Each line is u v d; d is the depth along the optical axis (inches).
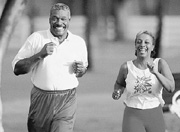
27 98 1215.6
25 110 1042.1
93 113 989.2
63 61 474.0
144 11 3570.4
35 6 3208.7
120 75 502.3
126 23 3063.5
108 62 2085.4
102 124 884.0
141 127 490.6
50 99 474.0
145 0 3602.4
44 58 470.0
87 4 1993.1
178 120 778.2
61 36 478.0
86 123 892.0
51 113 474.9
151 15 3533.5
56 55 471.8
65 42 476.1
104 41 2881.4
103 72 1782.7
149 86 486.9
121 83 508.4
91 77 1635.1
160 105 496.4
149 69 479.2
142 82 487.2
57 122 474.6
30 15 2866.6
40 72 472.7
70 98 478.0
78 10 3014.3
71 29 2748.5
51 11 474.3
